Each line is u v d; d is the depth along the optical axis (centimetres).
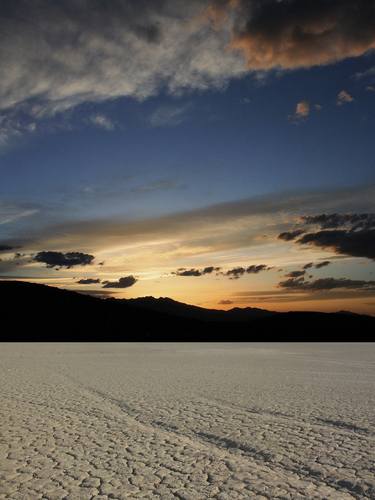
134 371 2056
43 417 1010
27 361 2684
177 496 560
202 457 718
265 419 991
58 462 691
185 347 5019
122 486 593
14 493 567
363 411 1077
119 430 892
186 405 1159
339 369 2173
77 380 1688
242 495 563
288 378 1769
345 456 719
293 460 701
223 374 1925
